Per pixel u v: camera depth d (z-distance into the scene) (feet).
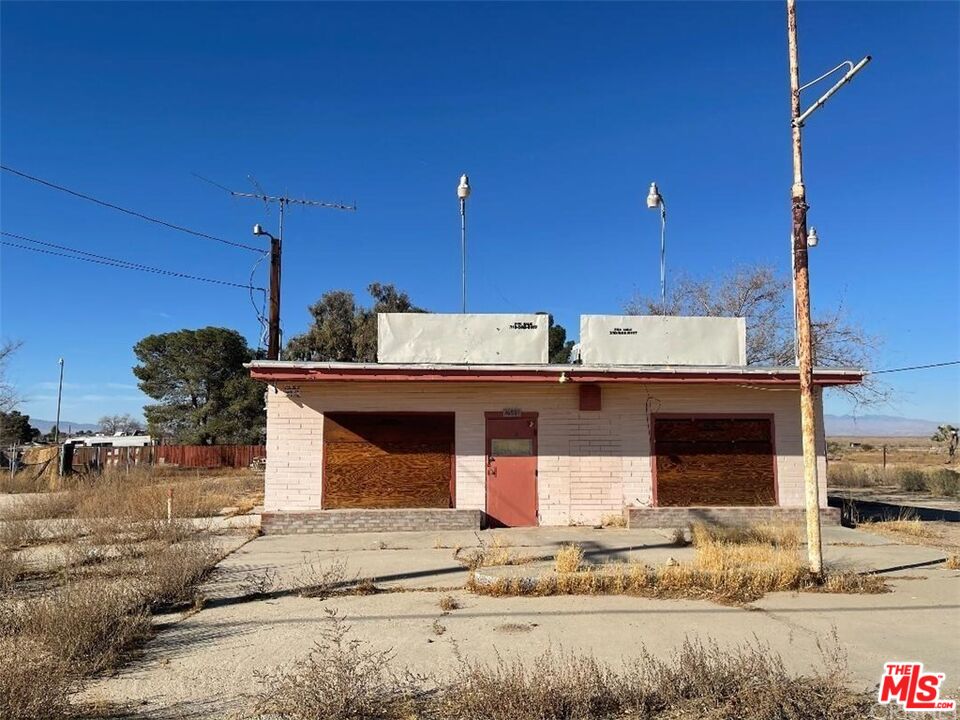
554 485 52.85
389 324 52.90
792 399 54.39
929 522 55.26
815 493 30.86
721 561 32.19
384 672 19.40
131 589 26.22
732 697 16.80
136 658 21.11
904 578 32.22
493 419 52.95
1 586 29.25
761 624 24.39
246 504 66.69
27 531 46.47
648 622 24.73
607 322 54.54
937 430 197.36
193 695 17.98
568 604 27.58
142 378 180.45
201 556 34.27
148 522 46.19
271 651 21.68
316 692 16.63
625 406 53.67
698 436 53.78
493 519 52.21
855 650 21.24
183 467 146.20
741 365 54.39
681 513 51.47
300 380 49.85
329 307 154.10
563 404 53.42
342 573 33.30
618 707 16.70
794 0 32.60
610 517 52.60
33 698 16.16
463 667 19.51
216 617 26.02
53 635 20.66
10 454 136.87
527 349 53.16
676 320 54.80
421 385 52.75
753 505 53.11
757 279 95.25
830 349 86.84
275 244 77.56
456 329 53.11
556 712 16.20
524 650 21.39
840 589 29.60
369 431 52.08
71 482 87.92
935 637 22.68
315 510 50.47
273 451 51.29
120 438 205.26
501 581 29.63
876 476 110.11
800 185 31.94
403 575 33.76
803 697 16.55
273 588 30.81
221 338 180.55
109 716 16.62
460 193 56.24
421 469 52.19
